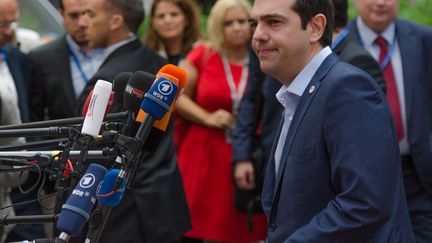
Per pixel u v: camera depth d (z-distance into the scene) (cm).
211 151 747
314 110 392
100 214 367
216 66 757
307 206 391
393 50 634
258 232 739
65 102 655
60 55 661
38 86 662
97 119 369
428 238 620
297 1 396
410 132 622
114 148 375
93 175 368
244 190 691
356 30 640
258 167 680
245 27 753
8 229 637
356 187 374
